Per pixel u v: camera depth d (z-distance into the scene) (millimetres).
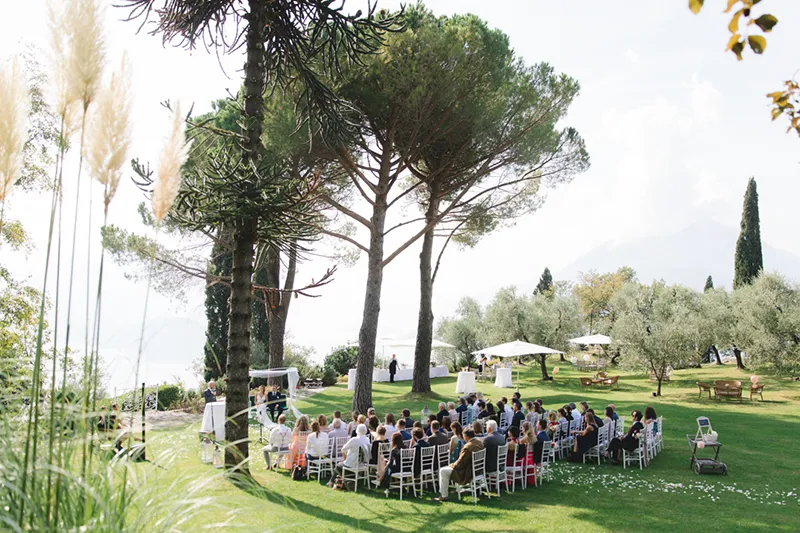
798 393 24312
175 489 2691
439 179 17594
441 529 7387
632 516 8234
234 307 8680
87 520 2371
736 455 12930
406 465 9539
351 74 12906
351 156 15070
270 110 12617
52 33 2834
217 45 8445
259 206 7727
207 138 9242
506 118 15688
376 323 16078
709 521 8023
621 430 13484
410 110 13852
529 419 13000
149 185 7410
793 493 9688
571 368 38250
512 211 20500
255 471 10492
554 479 10789
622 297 38031
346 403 19438
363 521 7523
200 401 17859
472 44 13664
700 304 32281
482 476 9250
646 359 24172
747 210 39844
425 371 21188
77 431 2529
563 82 15992
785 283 26672
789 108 4172
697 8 2740
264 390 16891
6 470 2383
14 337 9133
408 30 13328
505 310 31609
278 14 8320
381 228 15844
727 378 30672
